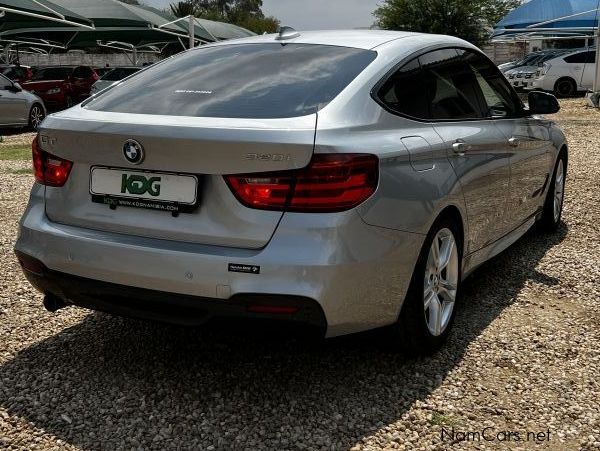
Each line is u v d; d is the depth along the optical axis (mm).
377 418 2971
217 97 3193
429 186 3256
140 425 2918
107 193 3064
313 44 3664
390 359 3521
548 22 23234
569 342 3750
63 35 28781
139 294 2965
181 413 3010
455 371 3398
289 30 3973
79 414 3000
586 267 5020
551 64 24656
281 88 3201
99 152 3025
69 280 3139
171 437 2830
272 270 2742
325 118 2928
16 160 11242
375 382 3281
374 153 2930
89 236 3070
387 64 3430
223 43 4004
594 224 6277
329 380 3299
